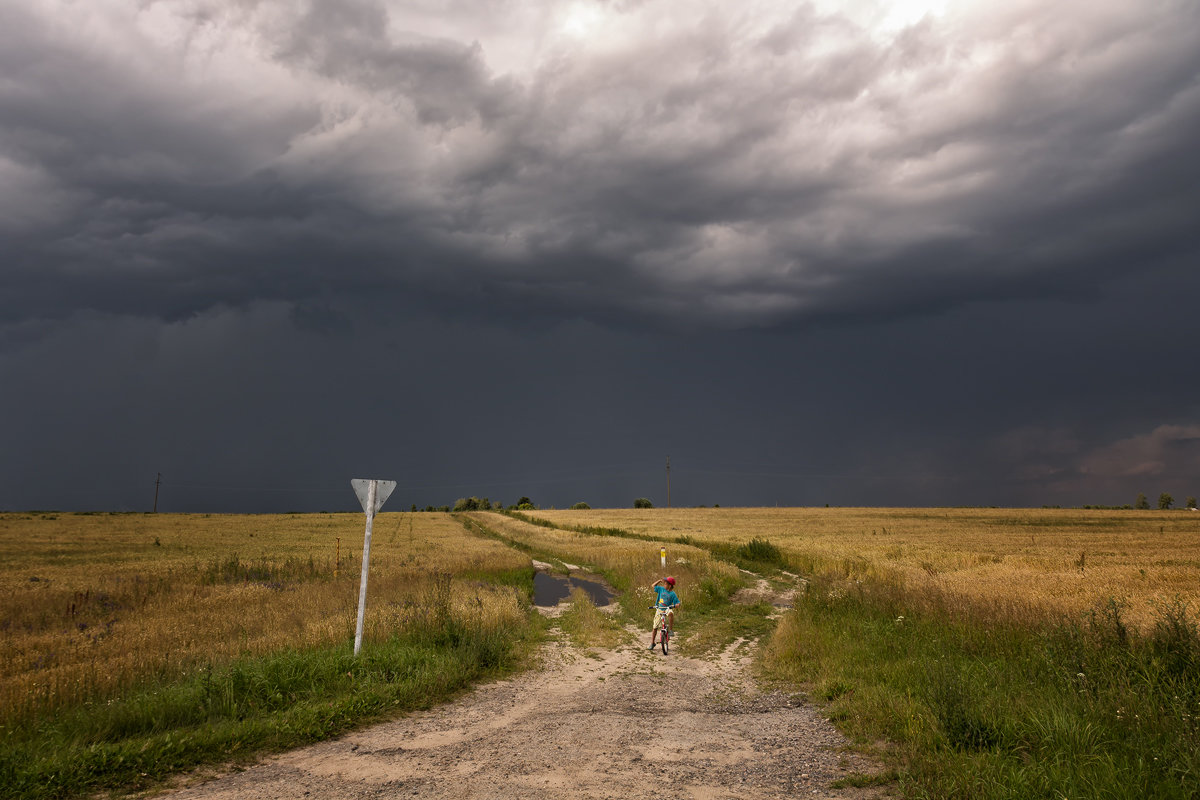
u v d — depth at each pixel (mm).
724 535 56562
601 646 14586
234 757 6684
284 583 23031
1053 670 8664
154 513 103500
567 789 5926
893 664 10320
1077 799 5086
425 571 27359
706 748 7242
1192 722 6480
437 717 8500
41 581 23922
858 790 5883
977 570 28062
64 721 7297
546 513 113562
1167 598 18125
